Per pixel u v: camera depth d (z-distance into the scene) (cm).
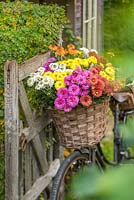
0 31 331
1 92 302
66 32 645
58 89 261
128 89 276
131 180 58
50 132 327
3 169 293
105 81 260
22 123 268
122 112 290
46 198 321
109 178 60
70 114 262
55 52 306
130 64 77
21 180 265
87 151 287
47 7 387
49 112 272
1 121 298
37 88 268
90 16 767
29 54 329
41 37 338
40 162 301
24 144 255
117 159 265
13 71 237
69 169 274
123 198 57
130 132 81
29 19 358
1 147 298
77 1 683
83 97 255
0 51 314
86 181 70
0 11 360
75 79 259
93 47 795
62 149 350
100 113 269
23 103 258
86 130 267
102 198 59
